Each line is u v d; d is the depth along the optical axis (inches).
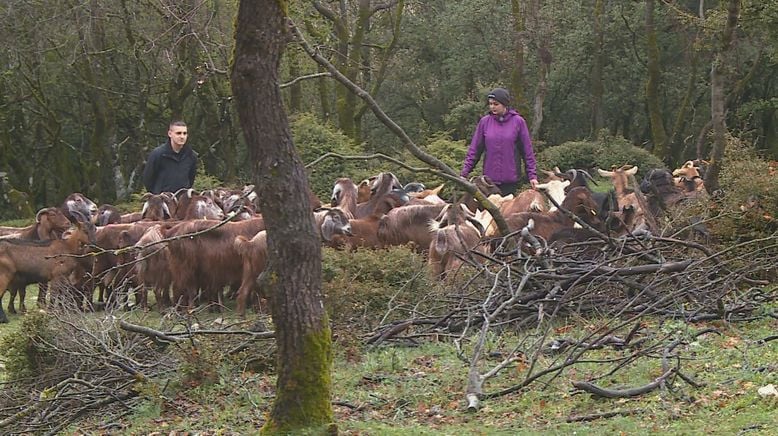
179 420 375.6
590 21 1752.0
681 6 1585.9
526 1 1572.3
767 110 1723.7
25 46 1366.9
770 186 538.3
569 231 557.6
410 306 489.7
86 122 1684.3
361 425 341.1
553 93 1818.4
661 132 1574.8
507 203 705.0
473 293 482.3
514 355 406.0
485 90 1665.8
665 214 629.9
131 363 410.0
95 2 1310.3
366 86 1761.8
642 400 351.6
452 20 1807.3
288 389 306.5
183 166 797.2
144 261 627.5
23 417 388.8
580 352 383.9
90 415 396.2
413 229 634.2
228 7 930.7
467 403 361.4
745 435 303.6
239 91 296.5
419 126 1828.2
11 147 1621.6
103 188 1656.0
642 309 459.8
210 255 619.2
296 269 303.6
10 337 436.8
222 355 411.8
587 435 318.0
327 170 1151.0
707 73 1756.9
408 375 405.7
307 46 450.6
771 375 362.3
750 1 894.4
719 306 448.1
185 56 1311.5
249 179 1533.0
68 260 674.2
